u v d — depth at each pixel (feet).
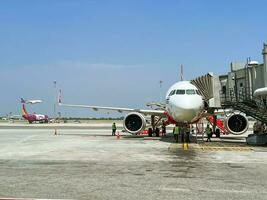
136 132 111.65
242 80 102.99
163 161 55.88
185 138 100.83
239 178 40.01
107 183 37.22
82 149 77.46
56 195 31.58
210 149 76.48
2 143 97.40
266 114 90.22
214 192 32.63
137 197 30.71
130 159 58.65
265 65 91.56
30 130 201.57
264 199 29.84
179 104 91.40
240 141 102.89
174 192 32.71
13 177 41.06
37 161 56.59
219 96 100.32
